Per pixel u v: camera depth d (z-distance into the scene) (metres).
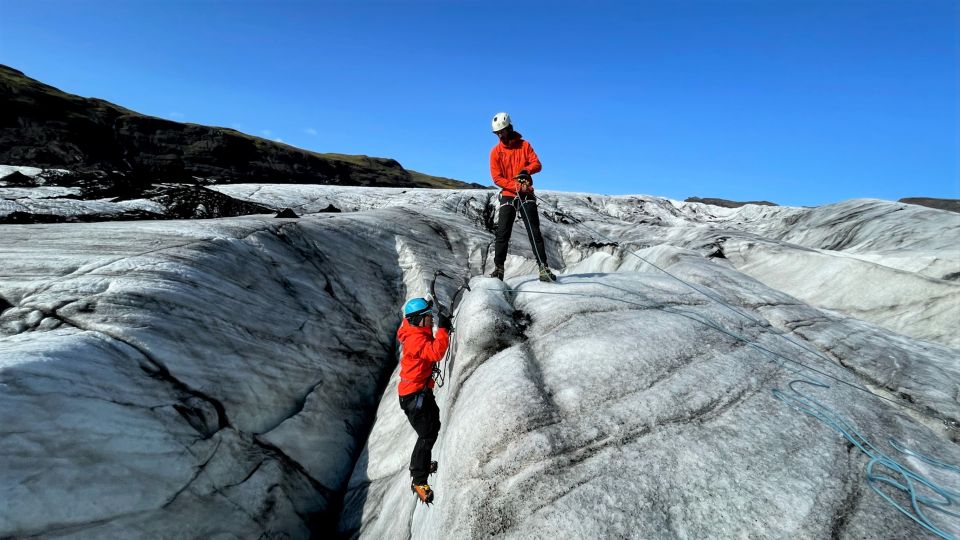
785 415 3.34
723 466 2.92
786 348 4.37
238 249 7.41
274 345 6.39
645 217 31.16
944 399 3.79
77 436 3.89
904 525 2.52
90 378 4.28
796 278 9.80
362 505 5.58
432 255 11.64
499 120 5.75
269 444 5.54
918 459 3.05
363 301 8.97
